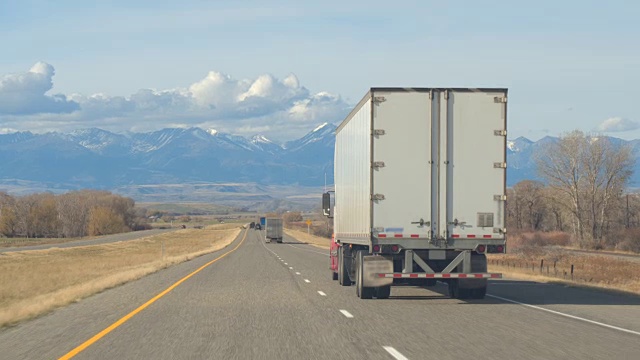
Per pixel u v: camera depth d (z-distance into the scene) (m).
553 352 11.96
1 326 15.95
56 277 39.09
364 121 21.20
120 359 11.66
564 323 15.73
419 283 23.23
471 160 20.00
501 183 20.02
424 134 19.91
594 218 103.25
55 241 143.75
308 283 28.95
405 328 15.08
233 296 23.17
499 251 20.00
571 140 104.31
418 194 19.88
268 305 20.19
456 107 19.95
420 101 19.94
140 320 16.92
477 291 20.98
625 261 58.41
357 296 22.53
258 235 159.25
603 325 15.38
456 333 14.26
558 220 128.62
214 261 50.75
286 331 14.83
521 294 23.25
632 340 13.23
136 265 48.41
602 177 103.88
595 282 34.94
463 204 19.97
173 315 17.94
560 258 61.09
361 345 12.86
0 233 179.62
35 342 13.55
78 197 195.38
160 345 13.09
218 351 12.38
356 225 22.78
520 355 11.68
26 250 99.75
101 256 76.88
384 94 19.89
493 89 20.02
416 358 11.47
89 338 14.02
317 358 11.59
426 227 19.89
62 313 18.61
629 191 107.56
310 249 80.00
